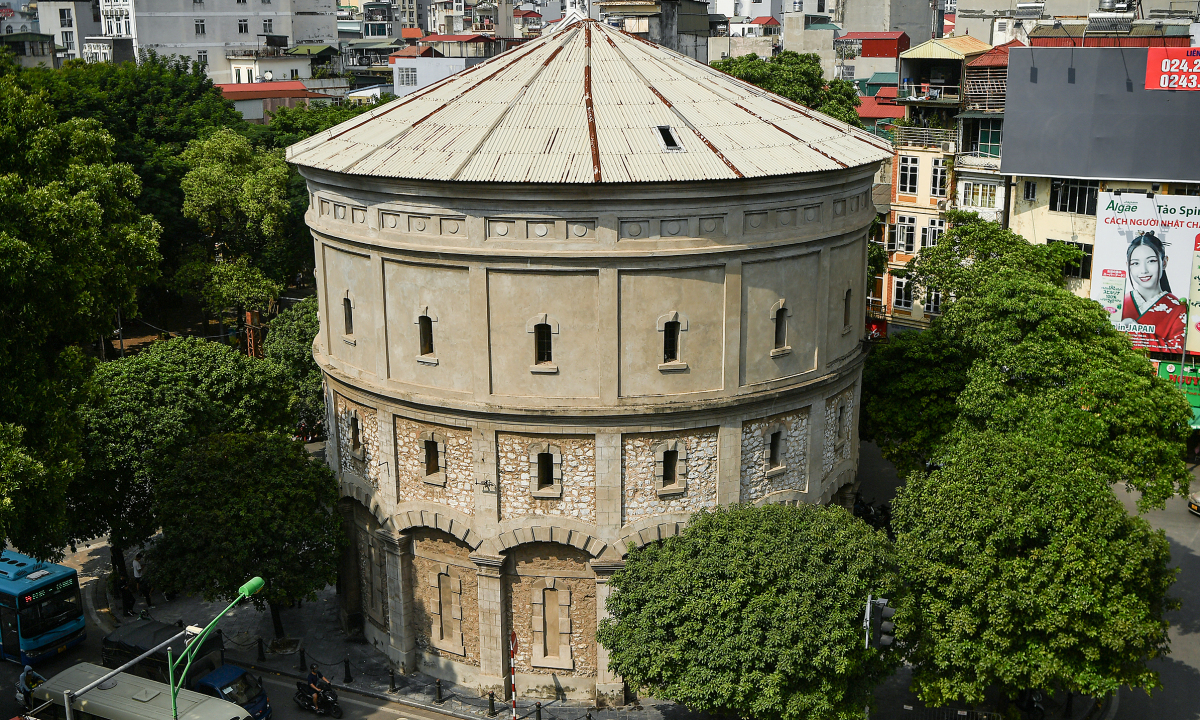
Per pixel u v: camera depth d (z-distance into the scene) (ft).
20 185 145.48
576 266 137.28
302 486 161.27
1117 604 128.26
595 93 150.10
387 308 149.38
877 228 300.40
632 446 143.95
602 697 151.43
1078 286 243.19
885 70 483.92
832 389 159.22
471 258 138.82
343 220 151.84
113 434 172.45
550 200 134.82
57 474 136.87
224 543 152.46
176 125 323.57
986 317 175.52
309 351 217.36
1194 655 166.30
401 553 156.97
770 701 119.14
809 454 157.69
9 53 311.47
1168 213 223.92
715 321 143.13
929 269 210.38
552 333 140.26
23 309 138.82
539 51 161.89
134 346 303.27
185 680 148.15
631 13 344.28
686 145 140.56
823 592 123.65
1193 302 224.94
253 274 276.00
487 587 150.41
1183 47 223.10
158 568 156.87
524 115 145.38
